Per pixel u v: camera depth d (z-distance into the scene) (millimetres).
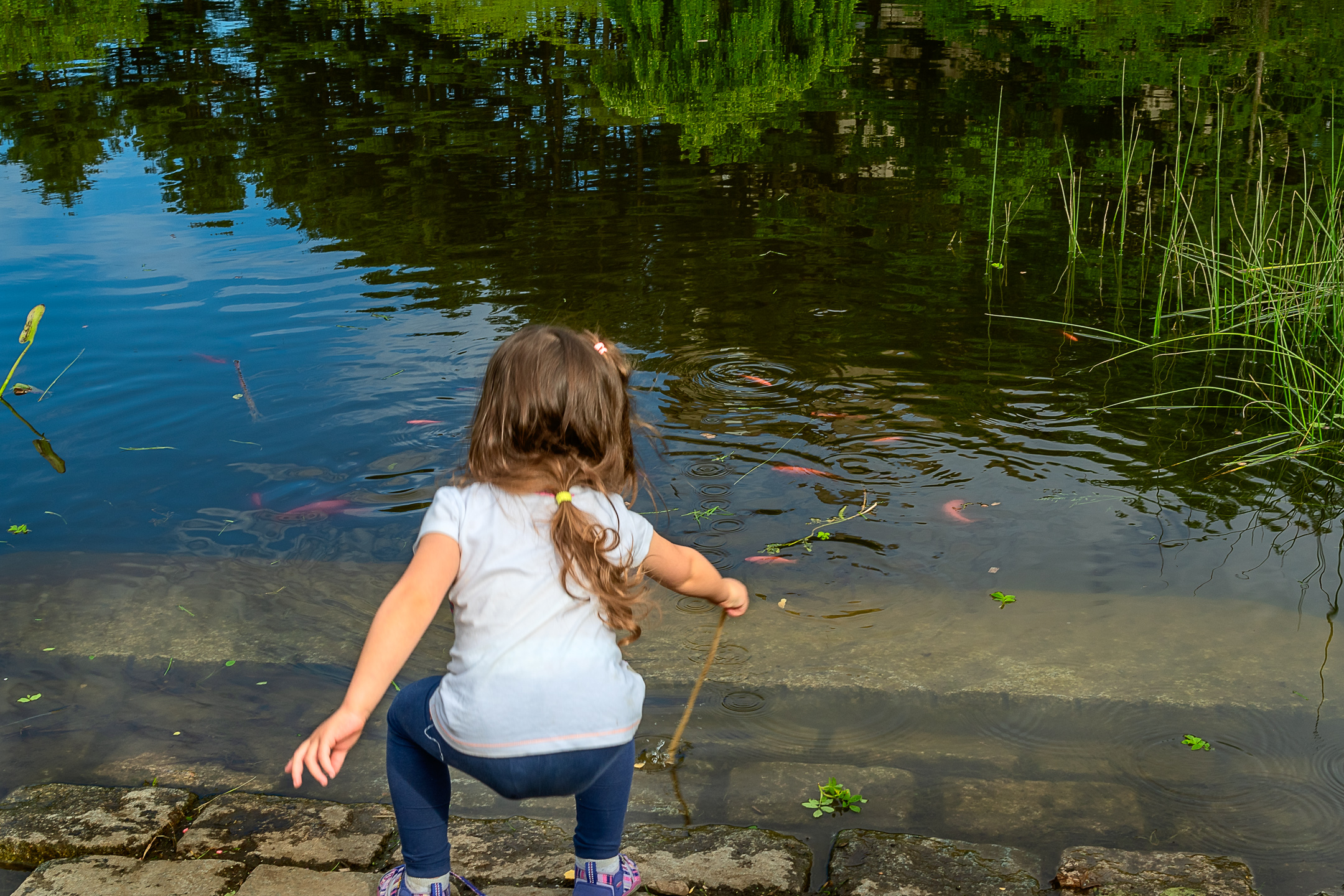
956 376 5621
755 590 3848
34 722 3154
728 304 6586
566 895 2391
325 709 3240
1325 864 2561
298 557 4059
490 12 20188
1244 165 9484
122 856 2574
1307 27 16938
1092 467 4707
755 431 5031
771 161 9906
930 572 3945
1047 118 11516
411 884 2158
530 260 7328
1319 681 3291
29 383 5445
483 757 1894
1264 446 4871
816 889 2482
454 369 5625
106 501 4406
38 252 7367
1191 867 2473
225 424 5047
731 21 19094
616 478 2084
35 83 13297
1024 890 2420
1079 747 3016
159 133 10875
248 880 2461
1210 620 3625
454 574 1965
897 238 7855
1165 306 6609
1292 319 6246
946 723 3131
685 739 3062
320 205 8531
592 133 10922
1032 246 7664
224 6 20906
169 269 7078
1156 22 17922
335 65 14562
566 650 1929
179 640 3561
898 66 14703
